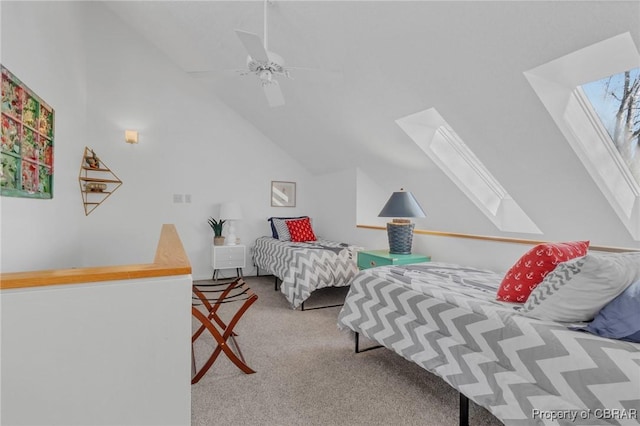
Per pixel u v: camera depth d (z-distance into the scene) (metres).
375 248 4.09
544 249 1.54
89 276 0.88
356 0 2.12
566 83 1.94
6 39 1.85
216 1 2.79
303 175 5.44
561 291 1.33
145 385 0.94
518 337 1.33
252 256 5.03
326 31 2.50
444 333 1.66
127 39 4.29
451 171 3.15
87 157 4.00
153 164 4.42
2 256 1.84
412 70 2.40
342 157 4.38
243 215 5.00
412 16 2.03
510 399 1.30
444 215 3.69
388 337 1.98
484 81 2.12
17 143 2.01
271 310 3.41
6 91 1.86
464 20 1.87
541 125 2.11
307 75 3.02
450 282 2.05
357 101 3.11
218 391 1.88
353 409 1.72
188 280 0.97
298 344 2.55
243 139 4.99
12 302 0.82
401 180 3.89
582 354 1.13
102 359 0.90
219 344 2.04
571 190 2.33
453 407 1.75
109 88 4.20
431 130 3.08
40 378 0.85
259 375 2.07
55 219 2.80
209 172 4.77
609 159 2.12
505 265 2.73
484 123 2.39
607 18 1.51
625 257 1.38
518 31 1.76
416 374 2.10
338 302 3.73
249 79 3.88
